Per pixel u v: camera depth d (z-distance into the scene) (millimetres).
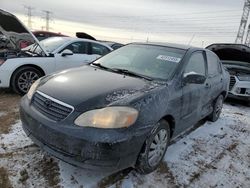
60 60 6168
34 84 3195
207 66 4426
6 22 5430
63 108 2615
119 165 2578
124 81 3141
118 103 2617
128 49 4168
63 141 2512
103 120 2500
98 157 2445
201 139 4375
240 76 6996
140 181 2984
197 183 3123
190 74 3400
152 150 3010
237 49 7285
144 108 2730
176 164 3447
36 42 5836
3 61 5457
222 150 4082
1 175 2812
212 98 4738
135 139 2596
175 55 3783
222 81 5090
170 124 3363
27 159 3145
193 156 3734
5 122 4133
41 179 2826
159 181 3043
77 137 2447
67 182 2816
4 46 6707
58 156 2600
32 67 5750
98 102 2621
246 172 3523
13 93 5797
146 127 2709
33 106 2871
